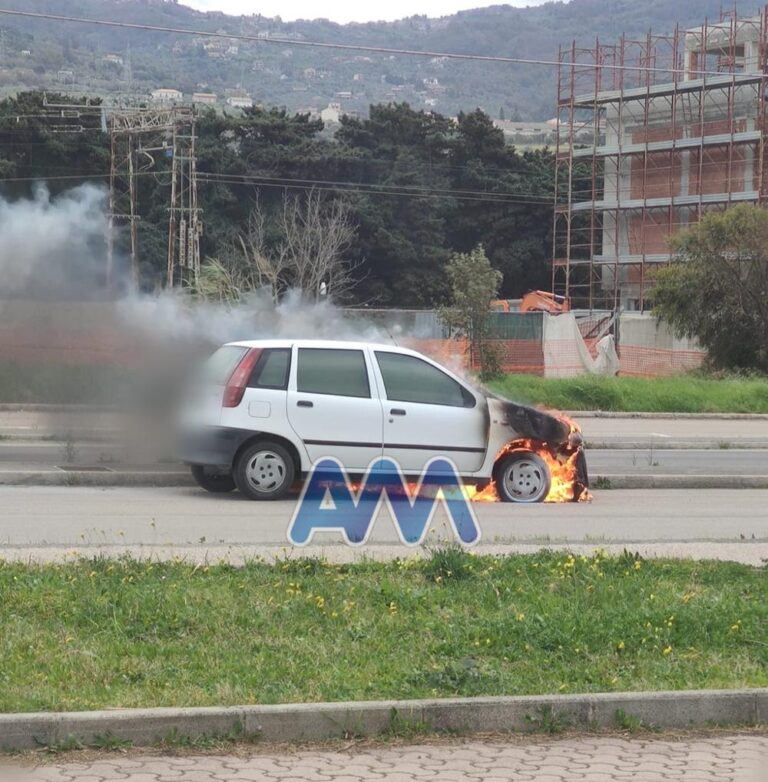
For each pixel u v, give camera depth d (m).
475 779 6.56
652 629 8.92
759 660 8.43
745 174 73.00
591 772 6.72
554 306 65.62
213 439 16.06
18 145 72.12
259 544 12.52
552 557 11.51
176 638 8.54
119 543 12.59
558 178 88.50
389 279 82.56
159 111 62.12
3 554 11.40
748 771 6.79
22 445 22.56
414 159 84.94
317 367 16.33
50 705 7.05
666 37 80.81
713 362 54.31
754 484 19.77
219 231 75.88
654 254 75.00
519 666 8.16
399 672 7.89
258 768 6.63
